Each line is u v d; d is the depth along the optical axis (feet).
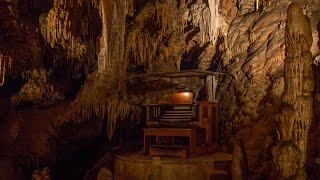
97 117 34.88
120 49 29.32
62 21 31.50
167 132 24.07
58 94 37.11
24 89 35.88
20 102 36.52
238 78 27.91
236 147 21.30
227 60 29.68
